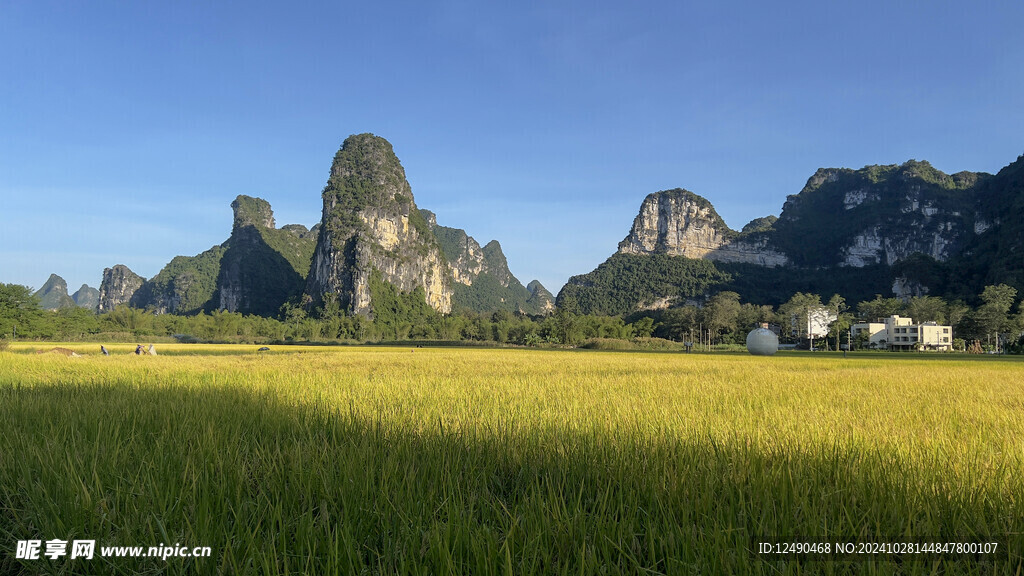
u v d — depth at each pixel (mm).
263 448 4934
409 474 4105
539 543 3008
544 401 9289
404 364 24125
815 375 17734
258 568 2830
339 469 4172
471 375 16938
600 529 3176
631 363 27672
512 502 3822
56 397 8688
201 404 7820
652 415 7500
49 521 3289
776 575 2789
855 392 11523
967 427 6863
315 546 2980
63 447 4691
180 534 3010
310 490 3688
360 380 13750
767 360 35719
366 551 3117
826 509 3469
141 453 4707
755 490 3762
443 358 32375
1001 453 5250
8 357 24375
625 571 2867
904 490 3795
